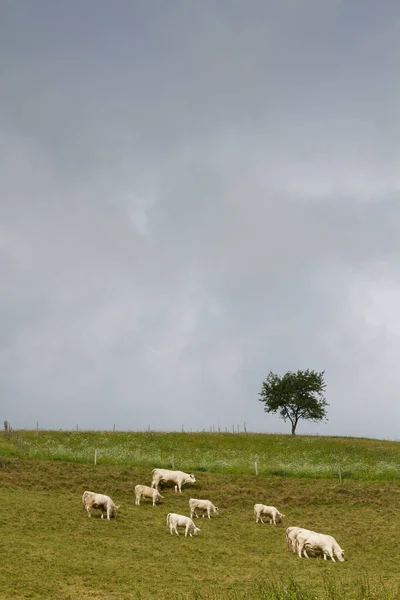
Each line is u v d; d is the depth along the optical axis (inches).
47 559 984.3
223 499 1544.0
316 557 1128.2
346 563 1081.4
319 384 3331.7
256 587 887.7
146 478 1667.1
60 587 864.3
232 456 2223.2
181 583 916.6
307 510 1493.6
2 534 1097.4
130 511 1368.1
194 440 2519.7
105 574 940.6
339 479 1800.0
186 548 1127.0
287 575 978.7
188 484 1642.5
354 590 860.0
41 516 1246.9
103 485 1569.9
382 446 2591.0
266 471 1847.9
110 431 2711.6
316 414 3289.9
